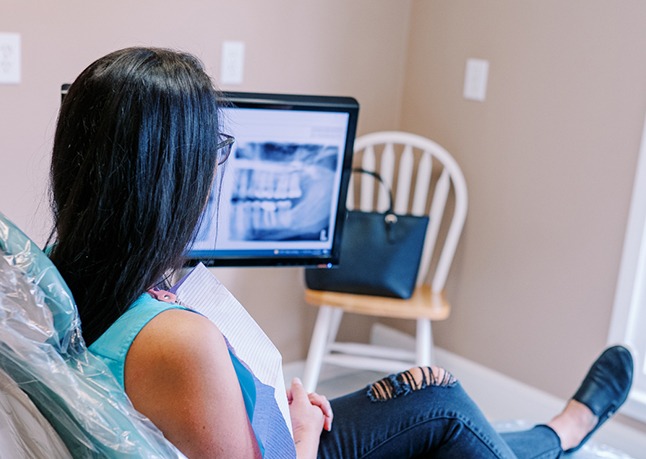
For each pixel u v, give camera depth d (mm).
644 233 2471
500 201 2795
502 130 2760
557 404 2723
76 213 1021
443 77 2902
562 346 2701
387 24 2934
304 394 1550
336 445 1558
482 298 2889
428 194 2971
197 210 1062
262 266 1986
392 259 2646
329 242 2016
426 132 2982
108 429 984
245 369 1093
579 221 2609
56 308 986
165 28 2424
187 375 992
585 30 2527
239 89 2629
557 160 2637
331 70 2832
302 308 2996
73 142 1026
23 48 2191
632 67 2441
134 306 1045
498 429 2172
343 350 2852
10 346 968
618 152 2496
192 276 1194
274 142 1861
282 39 2680
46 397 996
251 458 1062
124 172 998
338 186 1951
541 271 2721
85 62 2299
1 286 974
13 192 2270
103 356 1013
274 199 1920
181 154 1022
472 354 2947
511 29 2697
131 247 1018
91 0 2271
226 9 2531
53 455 1023
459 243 2934
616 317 2555
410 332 3145
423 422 1575
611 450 2145
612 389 2191
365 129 2992
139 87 1003
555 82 2611
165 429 1006
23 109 2230
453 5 2838
